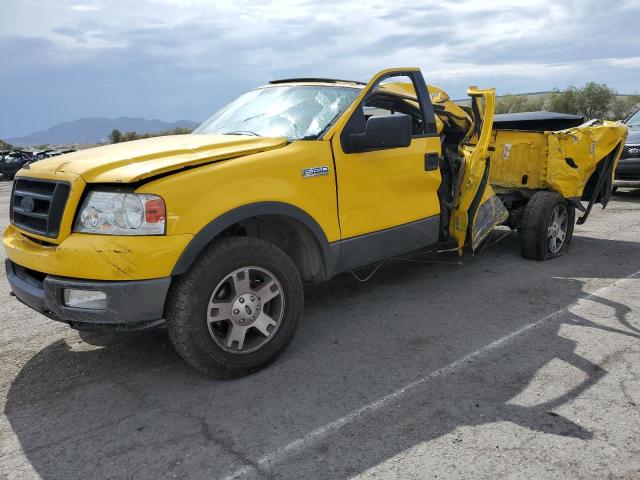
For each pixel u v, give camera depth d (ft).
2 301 17.34
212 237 10.69
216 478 8.33
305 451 8.89
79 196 10.38
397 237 14.96
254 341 11.73
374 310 15.37
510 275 18.37
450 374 11.37
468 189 16.84
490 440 8.99
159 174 10.37
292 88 15.47
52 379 11.85
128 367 12.28
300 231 12.89
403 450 8.81
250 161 11.56
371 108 15.24
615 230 25.36
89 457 9.00
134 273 9.96
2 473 8.66
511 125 23.38
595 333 13.30
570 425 9.36
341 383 11.17
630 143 33.73
